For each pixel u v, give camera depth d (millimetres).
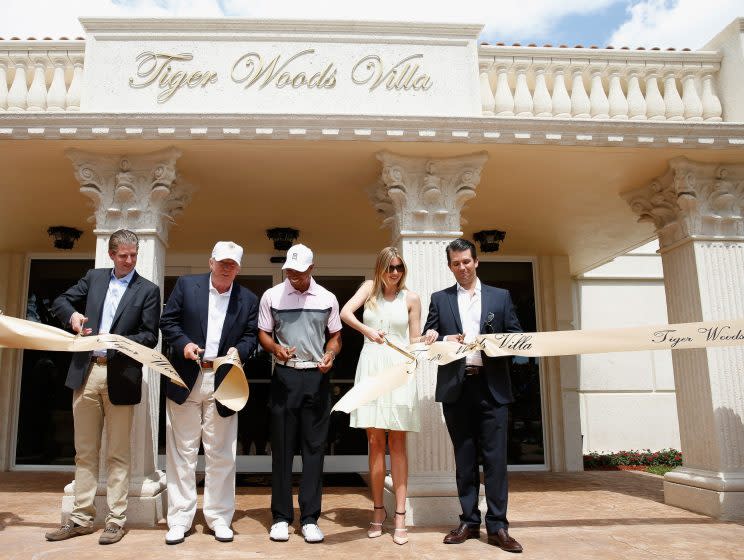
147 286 4078
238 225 7105
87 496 3924
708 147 4906
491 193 6098
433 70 5176
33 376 8141
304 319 4047
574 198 6254
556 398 8398
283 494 3906
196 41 5074
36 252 8352
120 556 3434
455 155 5070
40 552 3512
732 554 3596
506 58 5375
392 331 3996
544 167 5391
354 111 5062
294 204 6355
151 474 4594
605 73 5512
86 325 3965
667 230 5512
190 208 6457
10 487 6270
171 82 4996
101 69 4988
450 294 4004
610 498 5723
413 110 5109
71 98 5105
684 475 5145
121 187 4824
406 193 5031
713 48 5617
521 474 7789
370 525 4238
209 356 3994
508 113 5262
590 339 4047
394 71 5145
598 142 4836
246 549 3607
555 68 5438
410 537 3967
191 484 3924
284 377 3965
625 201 6289
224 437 3977
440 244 5023
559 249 8398
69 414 8086
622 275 9625
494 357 3771
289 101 5035
